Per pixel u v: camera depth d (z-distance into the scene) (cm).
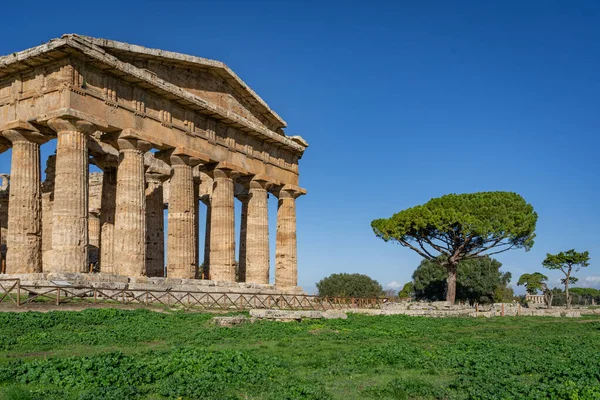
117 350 1853
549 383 1438
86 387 1267
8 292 2736
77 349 1861
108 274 3538
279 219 5584
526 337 2728
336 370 1588
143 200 3866
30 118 3538
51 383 1309
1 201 5025
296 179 5734
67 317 2478
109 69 3647
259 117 5350
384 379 1493
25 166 3609
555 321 4272
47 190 4684
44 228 4634
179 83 4356
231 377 1409
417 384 1390
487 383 1420
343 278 11350
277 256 5519
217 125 4684
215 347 1972
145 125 3941
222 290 4281
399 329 2898
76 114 3394
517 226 6391
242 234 5894
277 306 4194
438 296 10575
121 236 3750
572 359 1866
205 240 6047
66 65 3428
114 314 2694
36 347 1853
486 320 4119
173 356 1612
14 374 1368
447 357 1845
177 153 4188
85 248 3434
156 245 4900
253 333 2394
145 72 3894
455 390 1368
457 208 6631
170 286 3891
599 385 1378
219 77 4756
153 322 2584
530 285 12719
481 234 6281
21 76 3644
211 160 4525
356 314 3944
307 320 3070
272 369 1540
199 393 1241
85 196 3475
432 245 6800
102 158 4525
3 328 2153
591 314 5853
